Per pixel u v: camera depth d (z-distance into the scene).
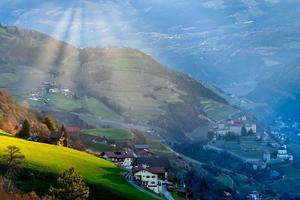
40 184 121.50
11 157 125.00
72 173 106.44
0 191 103.19
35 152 143.62
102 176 147.12
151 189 177.88
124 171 168.62
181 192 196.38
